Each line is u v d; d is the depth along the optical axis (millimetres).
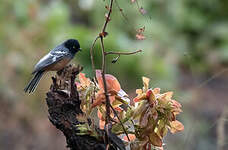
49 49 11641
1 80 11031
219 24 13633
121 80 11109
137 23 11797
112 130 4180
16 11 12195
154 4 13117
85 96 4207
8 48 11602
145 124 4047
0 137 10320
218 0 13703
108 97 4098
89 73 10852
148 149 4145
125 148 4160
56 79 4281
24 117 10688
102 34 4078
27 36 11820
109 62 11102
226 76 12781
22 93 11023
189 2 13602
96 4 13188
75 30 11734
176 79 11742
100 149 4086
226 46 13266
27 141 10328
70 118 4164
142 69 11352
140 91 4238
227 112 6191
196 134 8258
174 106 4113
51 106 4203
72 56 7215
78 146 4121
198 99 8938
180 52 12391
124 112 4258
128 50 11375
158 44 12273
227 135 6371
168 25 13055
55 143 10344
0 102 10883
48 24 12000
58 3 12992
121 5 11531
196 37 13531
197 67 12805
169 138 8016
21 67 11383
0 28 11789
